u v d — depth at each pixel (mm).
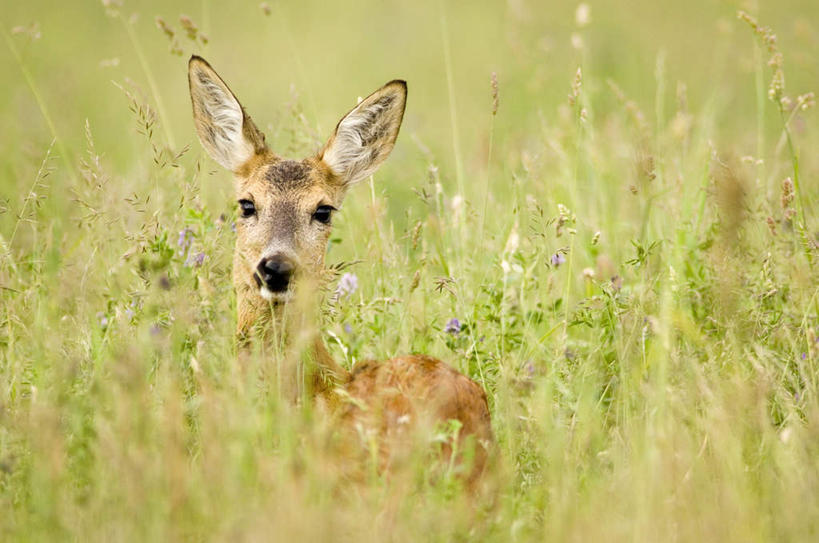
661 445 9000
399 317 12008
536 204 12062
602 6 29859
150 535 7816
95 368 9617
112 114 21469
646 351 10922
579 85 13570
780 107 13625
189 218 11742
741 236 12156
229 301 11539
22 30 15289
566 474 8969
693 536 8258
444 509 8078
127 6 30562
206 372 9625
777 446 9391
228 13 30844
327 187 11664
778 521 8648
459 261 12750
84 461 8547
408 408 8938
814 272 11836
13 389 9992
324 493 7938
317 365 9766
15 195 14016
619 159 15664
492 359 11156
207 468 8266
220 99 12055
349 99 23938
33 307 11141
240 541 7527
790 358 10891
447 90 25609
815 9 27984
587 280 12219
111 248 12211
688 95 22109
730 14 27422
